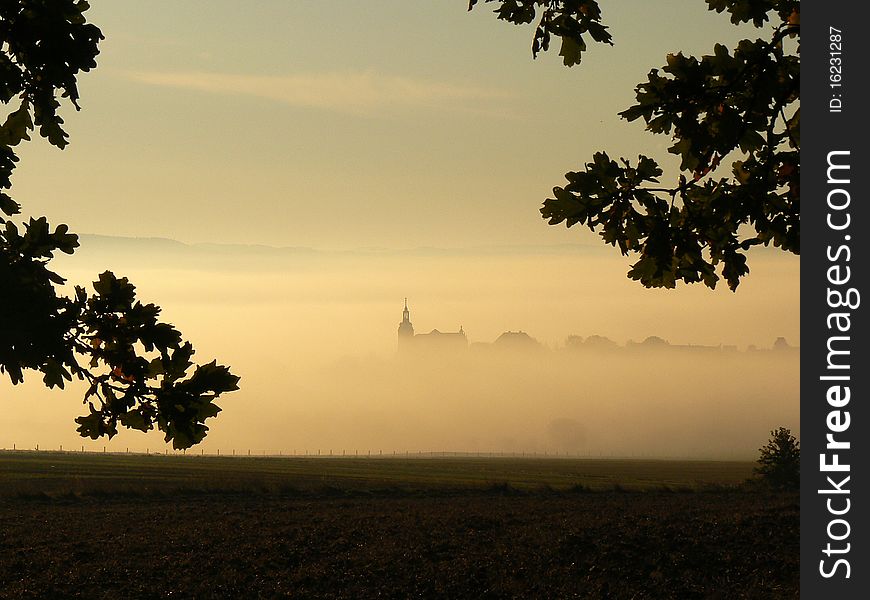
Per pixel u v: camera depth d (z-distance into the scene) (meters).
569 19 16.17
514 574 53.94
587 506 96.56
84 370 16.80
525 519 80.94
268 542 67.56
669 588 49.25
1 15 16.38
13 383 16.33
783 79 14.88
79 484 125.81
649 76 14.81
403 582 52.28
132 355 16.97
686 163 14.80
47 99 16.81
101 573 55.53
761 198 14.87
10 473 157.75
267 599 48.47
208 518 85.94
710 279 14.93
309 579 53.53
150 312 17.12
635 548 61.56
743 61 14.94
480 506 98.44
